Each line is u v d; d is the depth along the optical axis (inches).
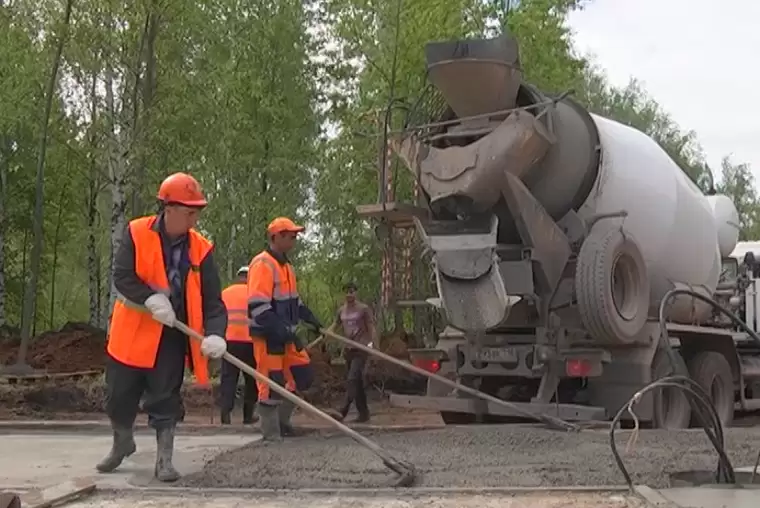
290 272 350.6
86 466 285.9
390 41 695.1
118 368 262.4
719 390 489.1
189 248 264.1
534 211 383.9
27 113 735.7
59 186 1012.5
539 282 393.1
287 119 840.9
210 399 562.6
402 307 419.2
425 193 404.2
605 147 414.3
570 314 397.7
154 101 697.0
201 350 254.8
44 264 1182.9
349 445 322.3
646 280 407.2
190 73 729.0
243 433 386.9
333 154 797.2
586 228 405.1
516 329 413.1
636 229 425.7
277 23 840.3
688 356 480.4
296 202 860.0
